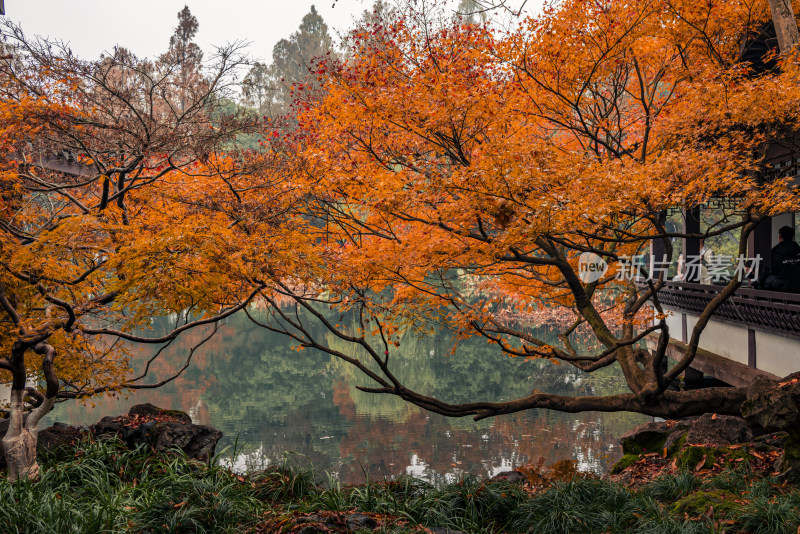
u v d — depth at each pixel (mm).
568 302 11164
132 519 5480
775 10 8391
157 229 7059
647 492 6590
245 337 31844
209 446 8180
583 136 10336
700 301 12617
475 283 24172
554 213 6129
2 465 7598
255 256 6645
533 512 6344
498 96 7809
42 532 4992
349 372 23312
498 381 20547
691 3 8898
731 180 6824
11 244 6773
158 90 7113
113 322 7605
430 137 7973
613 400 9031
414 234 8281
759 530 4992
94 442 7754
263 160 7430
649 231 9844
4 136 6848
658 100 10516
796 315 8602
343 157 8414
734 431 8148
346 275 7484
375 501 6520
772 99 7191
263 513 6164
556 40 7957
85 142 7191
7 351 7840
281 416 16859
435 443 13945
